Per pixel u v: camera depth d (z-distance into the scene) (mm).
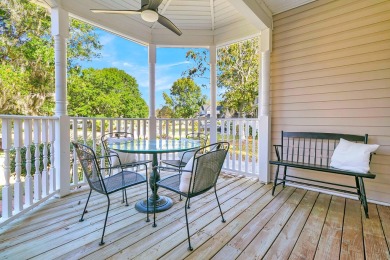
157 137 4383
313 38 2965
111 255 1527
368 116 2570
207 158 1704
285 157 3299
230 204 2498
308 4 2994
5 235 1765
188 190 1697
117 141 2740
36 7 6324
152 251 1580
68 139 2719
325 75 2875
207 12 3498
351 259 1508
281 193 2896
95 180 1887
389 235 1832
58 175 2617
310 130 3016
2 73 5695
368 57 2555
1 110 5699
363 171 2271
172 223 2016
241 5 2607
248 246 1659
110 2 3111
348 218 2156
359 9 2602
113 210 2283
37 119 2283
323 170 2439
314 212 2297
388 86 2438
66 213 2188
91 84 7949
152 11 2361
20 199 2037
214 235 1816
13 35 6109
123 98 8656
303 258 1518
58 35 2596
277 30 3303
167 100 10297
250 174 3695
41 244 1646
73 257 1500
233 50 8344
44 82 6469
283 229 1925
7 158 1897
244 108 8344
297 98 3133
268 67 3320
